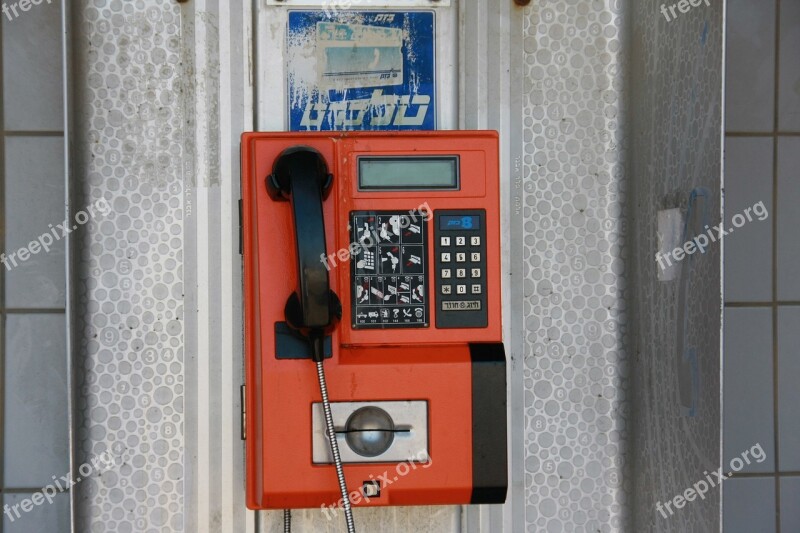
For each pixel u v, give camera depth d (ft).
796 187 5.57
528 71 4.18
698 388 3.77
